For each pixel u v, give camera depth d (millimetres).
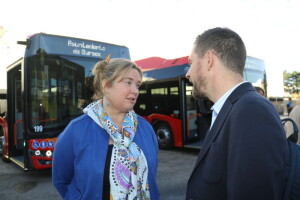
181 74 7969
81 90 5340
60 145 1673
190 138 8039
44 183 5094
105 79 1661
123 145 1603
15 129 6609
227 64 1279
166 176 5422
